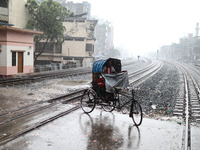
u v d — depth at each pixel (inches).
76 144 224.7
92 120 306.2
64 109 353.4
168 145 230.5
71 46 1595.7
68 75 927.7
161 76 1083.9
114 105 341.4
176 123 312.0
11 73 821.2
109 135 252.7
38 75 868.0
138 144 230.8
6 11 1059.3
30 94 474.0
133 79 860.6
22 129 257.6
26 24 1181.7
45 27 1186.0
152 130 274.4
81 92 537.3
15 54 839.7
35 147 213.6
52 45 1534.2
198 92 624.7
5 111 333.1
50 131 257.0
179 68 1752.0
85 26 1582.2
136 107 295.9
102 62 333.4
